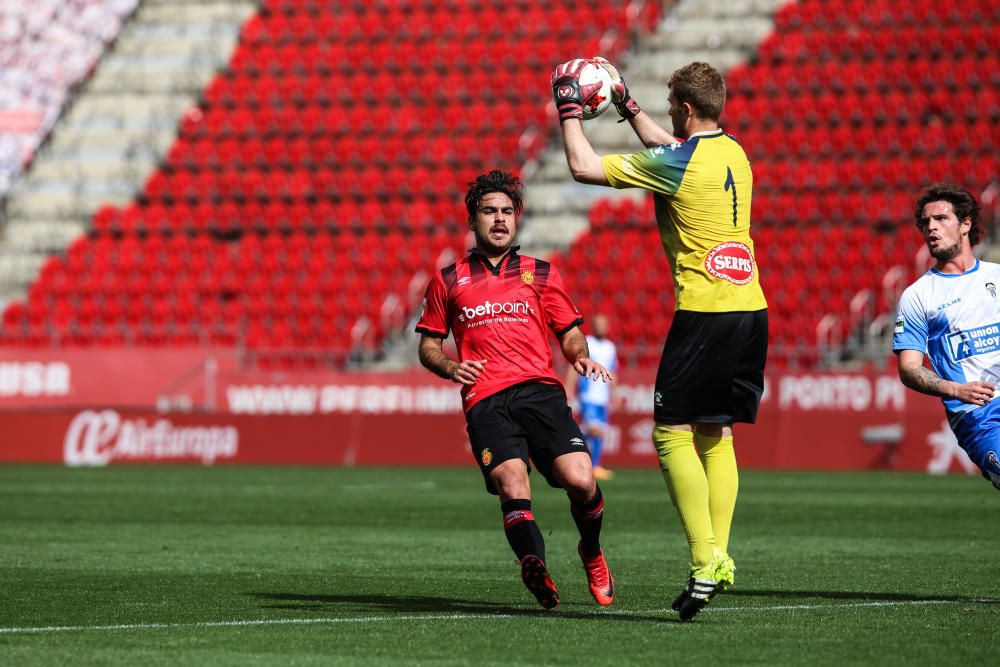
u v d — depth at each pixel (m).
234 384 90.94
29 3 130.62
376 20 120.62
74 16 129.25
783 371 79.25
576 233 102.12
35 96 123.50
